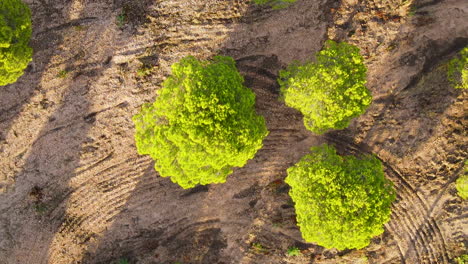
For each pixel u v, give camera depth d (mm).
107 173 23859
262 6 22375
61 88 23031
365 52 22688
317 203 19375
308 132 23766
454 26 22594
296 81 19891
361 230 19062
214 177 20250
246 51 22828
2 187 23734
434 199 23203
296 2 22406
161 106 18656
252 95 19688
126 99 23188
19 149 23484
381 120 23234
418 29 22578
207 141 18031
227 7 22297
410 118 22969
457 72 22156
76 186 23891
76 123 23328
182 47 22688
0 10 19188
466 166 22328
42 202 23844
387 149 23281
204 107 17875
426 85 22812
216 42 22672
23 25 19812
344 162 20547
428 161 23031
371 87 23109
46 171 23688
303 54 22875
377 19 22453
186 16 22391
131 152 23734
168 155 19250
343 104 19297
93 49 22719
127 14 22375
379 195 19359
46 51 22688
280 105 23484
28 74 22859
